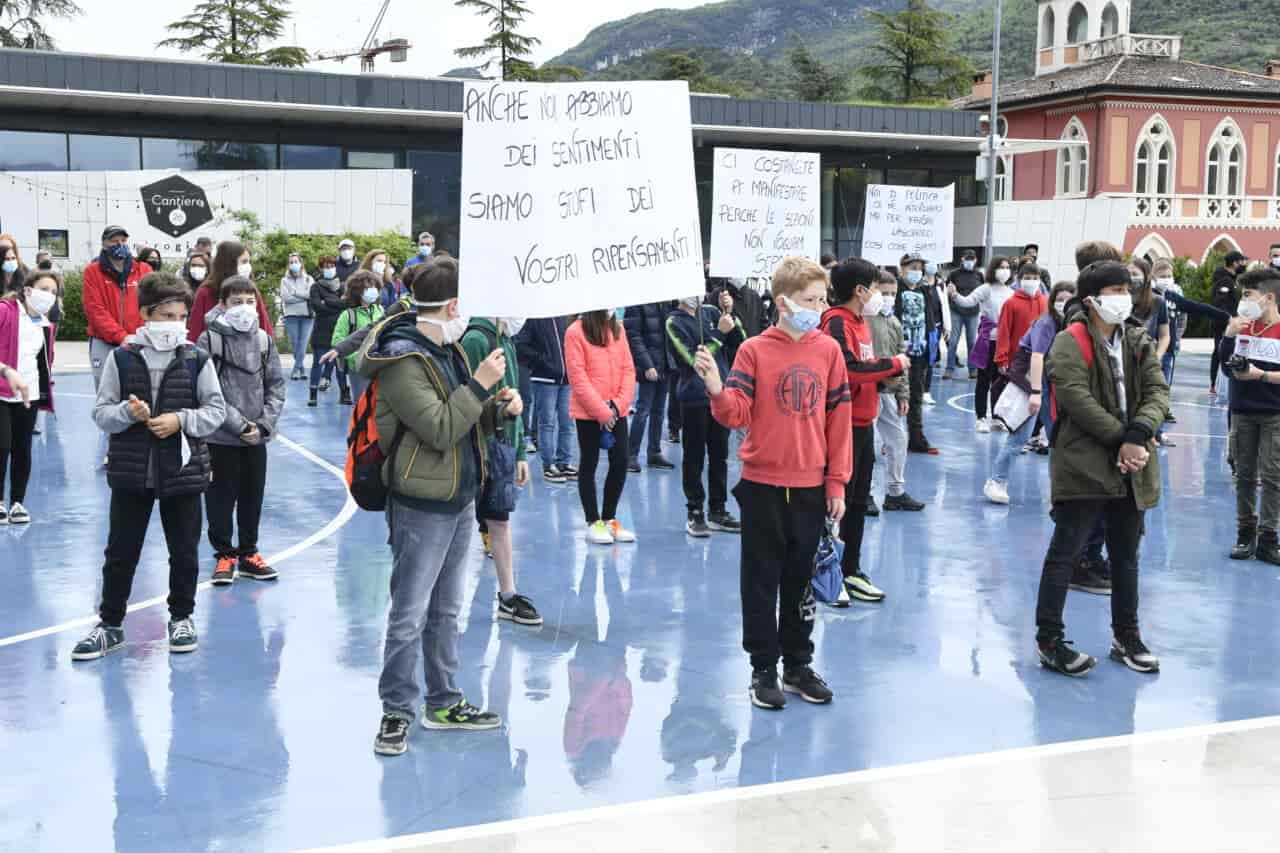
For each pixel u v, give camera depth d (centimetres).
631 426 1228
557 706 567
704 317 934
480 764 497
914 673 622
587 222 532
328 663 625
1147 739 531
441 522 508
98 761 497
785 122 3194
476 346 648
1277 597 786
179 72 2608
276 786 474
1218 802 464
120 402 625
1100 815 452
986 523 1003
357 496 504
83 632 677
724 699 579
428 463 498
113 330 1137
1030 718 557
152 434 626
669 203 554
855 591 760
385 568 827
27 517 970
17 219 2609
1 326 921
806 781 480
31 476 1185
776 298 564
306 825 439
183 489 630
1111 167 4659
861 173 3494
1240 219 4822
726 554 880
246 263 849
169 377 629
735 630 693
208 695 576
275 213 2772
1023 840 430
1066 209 3503
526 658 638
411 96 2825
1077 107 4762
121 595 639
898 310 1360
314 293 1744
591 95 530
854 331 730
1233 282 1556
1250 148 4819
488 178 510
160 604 734
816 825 441
